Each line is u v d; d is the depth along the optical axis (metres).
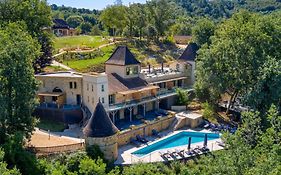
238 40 65.81
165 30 135.75
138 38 137.50
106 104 59.91
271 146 29.69
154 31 131.00
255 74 63.53
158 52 120.88
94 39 130.38
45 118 61.31
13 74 45.38
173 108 72.25
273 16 78.25
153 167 45.03
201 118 67.31
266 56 63.69
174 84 82.25
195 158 51.00
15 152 39.31
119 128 58.91
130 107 63.53
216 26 118.62
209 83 69.88
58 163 41.25
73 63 92.00
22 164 39.47
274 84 55.31
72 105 62.28
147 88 68.06
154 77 75.88
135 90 65.56
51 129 56.94
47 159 44.69
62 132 56.09
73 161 43.16
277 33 69.25
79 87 62.28
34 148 45.78
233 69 66.38
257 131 34.31
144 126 59.31
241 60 65.12
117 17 134.38
